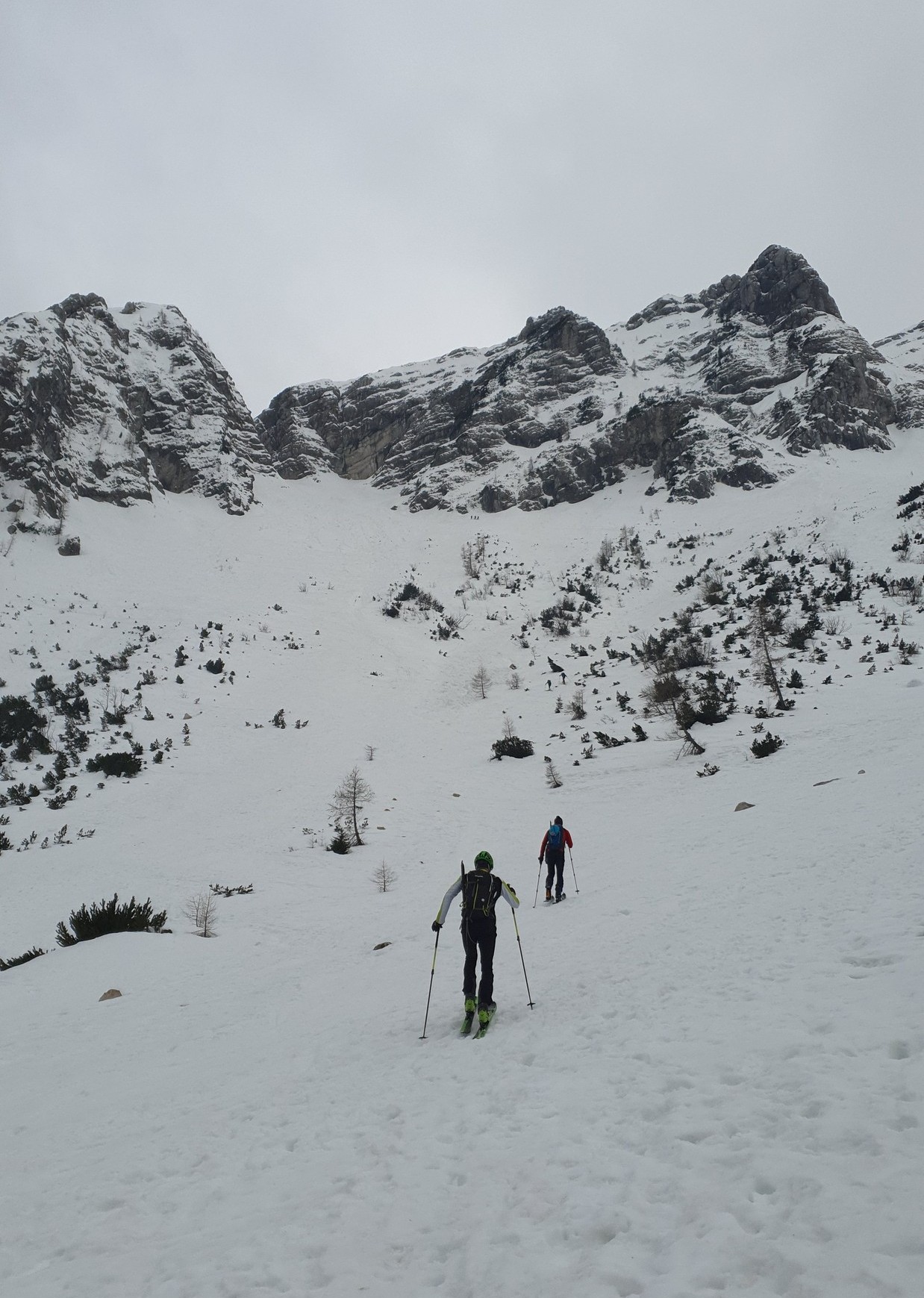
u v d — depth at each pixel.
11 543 98.44
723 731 35.84
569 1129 3.83
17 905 23.50
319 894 23.03
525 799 34.28
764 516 105.31
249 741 54.50
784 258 184.50
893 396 149.88
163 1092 6.69
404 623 92.44
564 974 7.72
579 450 148.88
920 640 48.44
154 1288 3.19
